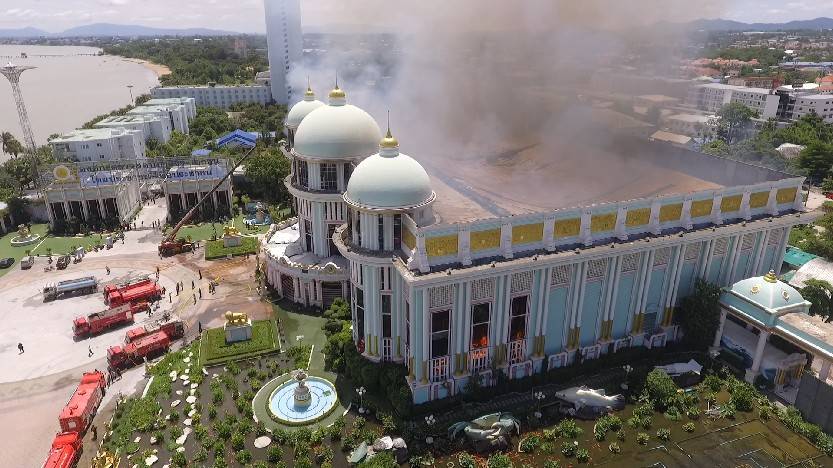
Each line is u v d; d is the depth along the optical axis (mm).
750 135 139000
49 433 45875
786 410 45688
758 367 49062
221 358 54281
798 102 166375
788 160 116812
